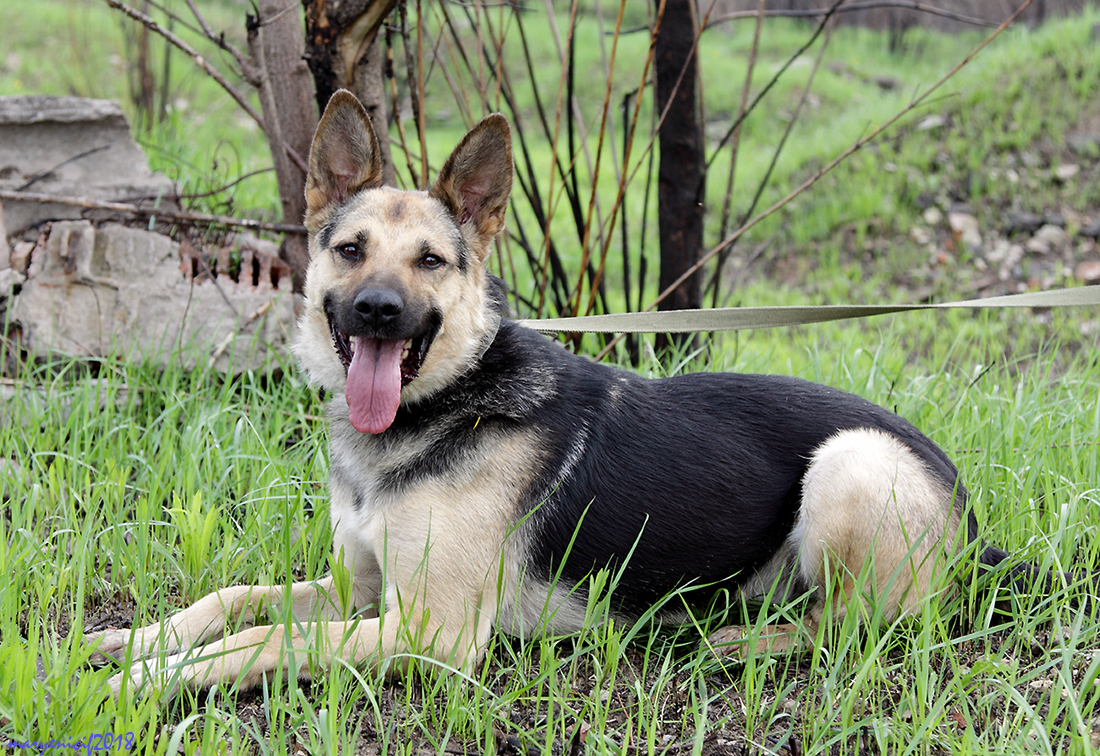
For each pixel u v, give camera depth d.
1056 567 3.26
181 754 2.60
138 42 9.62
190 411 4.62
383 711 2.91
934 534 3.17
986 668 2.82
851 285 9.38
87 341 4.84
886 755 2.63
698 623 3.33
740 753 2.73
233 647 2.88
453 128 14.39
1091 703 2.69
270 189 7.63
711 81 16.00
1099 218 9.95
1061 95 11.80
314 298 3.29
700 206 5.43
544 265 5.26
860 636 3.22
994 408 4.73
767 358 5.79
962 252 9.74
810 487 3.22
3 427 4.41
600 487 3.20
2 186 5.21
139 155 5.61
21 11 15.50
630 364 5.39
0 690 2.57
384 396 3.06
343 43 4.61
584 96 15.84
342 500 3.27
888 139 11.07
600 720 2.67
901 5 5.02
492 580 3.10
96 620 3.35
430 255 3.17
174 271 5.05
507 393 3.21
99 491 3.76
